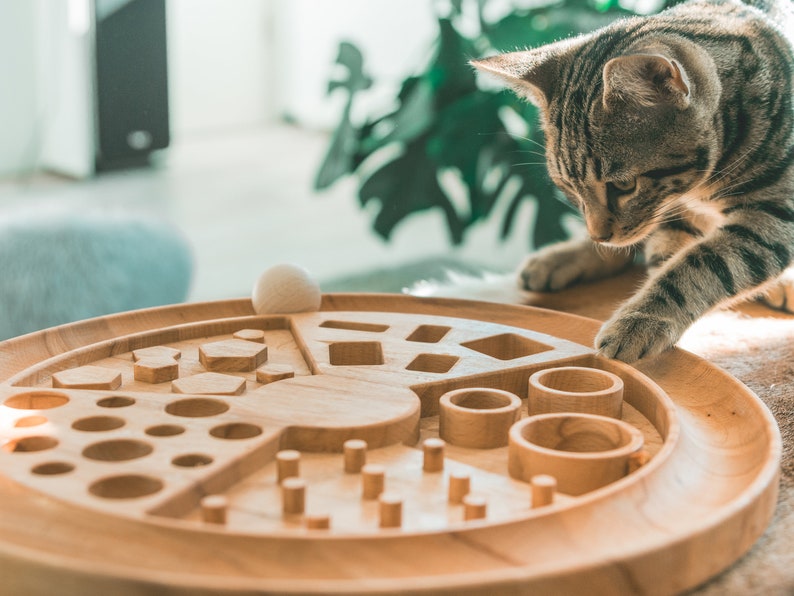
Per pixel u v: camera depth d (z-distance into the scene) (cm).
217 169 457
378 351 109
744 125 152
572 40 179
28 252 259
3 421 84
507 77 165
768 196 151
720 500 76
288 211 409
